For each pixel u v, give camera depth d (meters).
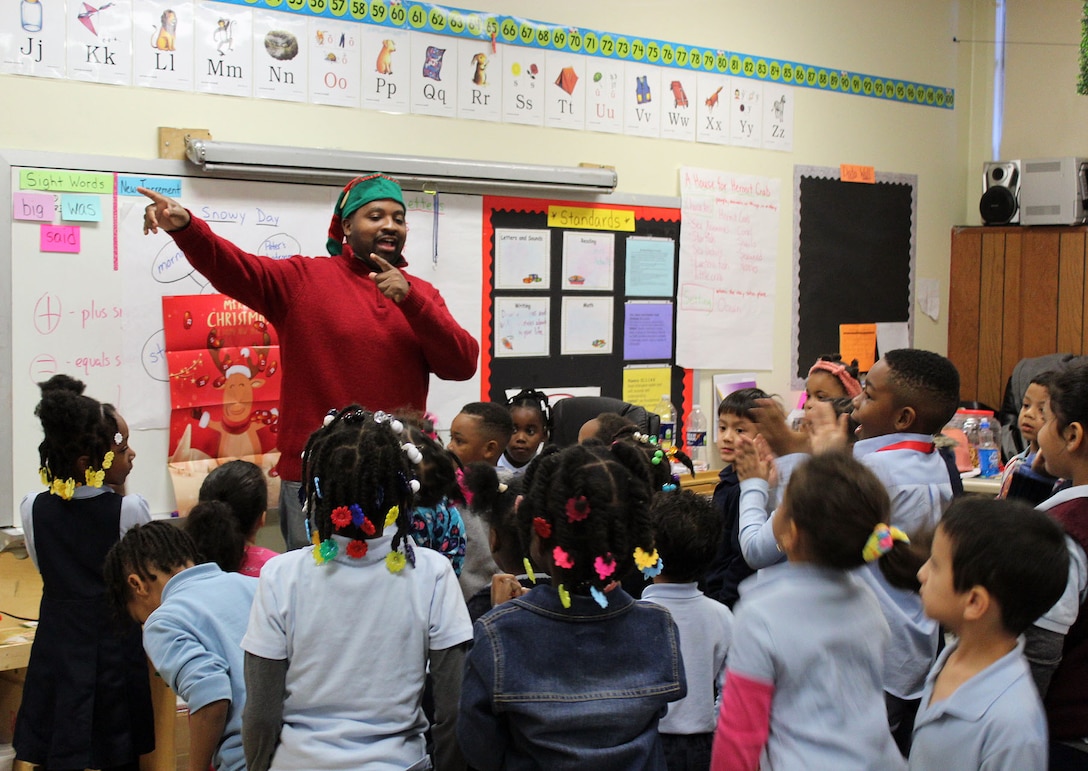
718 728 1.39
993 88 5.28
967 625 1.32
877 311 4.92
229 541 2.12
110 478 2.44
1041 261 4.93
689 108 4.20
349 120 3.35
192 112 3.07
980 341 5.15
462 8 3.56
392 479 1.56
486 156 3.66
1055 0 5.05
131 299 2.99
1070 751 1.59
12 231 2.81
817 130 4.64
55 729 2.24
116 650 2.31
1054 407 1.70
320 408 2.43
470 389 3.66
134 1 2.96
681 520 1.80
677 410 4.24
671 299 4.19
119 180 2.95
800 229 4.60
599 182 3.86
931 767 1.34
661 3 4.09
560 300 3.87
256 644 1.51
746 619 1.40
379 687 1.52
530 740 1.37
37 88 2.83
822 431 2.13
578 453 1.45
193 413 3.10
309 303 2.44
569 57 3.84
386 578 1.56
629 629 1.44
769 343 4.52
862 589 1.44
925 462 2.08
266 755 1.52
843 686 1.35
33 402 2.87
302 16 3.24
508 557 2.06
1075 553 1.55
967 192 5.31
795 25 4.53
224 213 3.12
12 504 2.86
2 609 2.55
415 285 2.60
